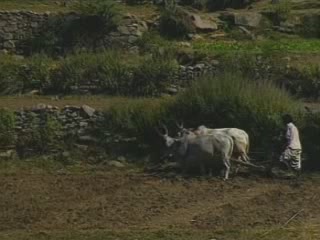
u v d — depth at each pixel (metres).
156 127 25.09
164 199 19.75
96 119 25.69
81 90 30.72
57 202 19.58
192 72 30.50
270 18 40.38
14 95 30.70
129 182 21.98
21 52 35.81
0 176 22.91
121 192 20.66
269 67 30.33
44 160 24.48
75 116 25.70
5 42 35.88
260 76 29.97
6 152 24.80
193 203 19.33
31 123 25.38
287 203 19.31
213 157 22.89
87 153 24.81
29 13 36.19
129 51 35.44
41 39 35.75
